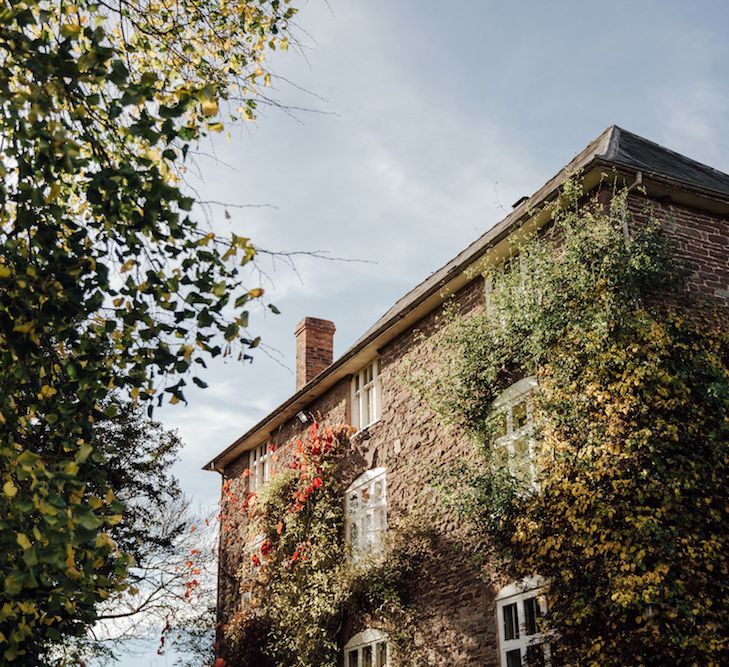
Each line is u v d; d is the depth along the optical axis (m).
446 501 11.66
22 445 5.00
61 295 4.95
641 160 13.48
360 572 14.55
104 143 5.62
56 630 4.98
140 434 18.03
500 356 12.11
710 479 9.60
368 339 16.48
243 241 4.84
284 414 20.08
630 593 8.87
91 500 4.62
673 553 9.05
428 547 13.90
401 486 15.06
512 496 10.80
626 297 10.48
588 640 9.56
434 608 13.45
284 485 18.00
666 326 10.42
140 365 5.33
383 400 16.30
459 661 12.70
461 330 12.63
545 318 10.81
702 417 9.91
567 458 10.15
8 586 3.92
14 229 4.98
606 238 10.75
